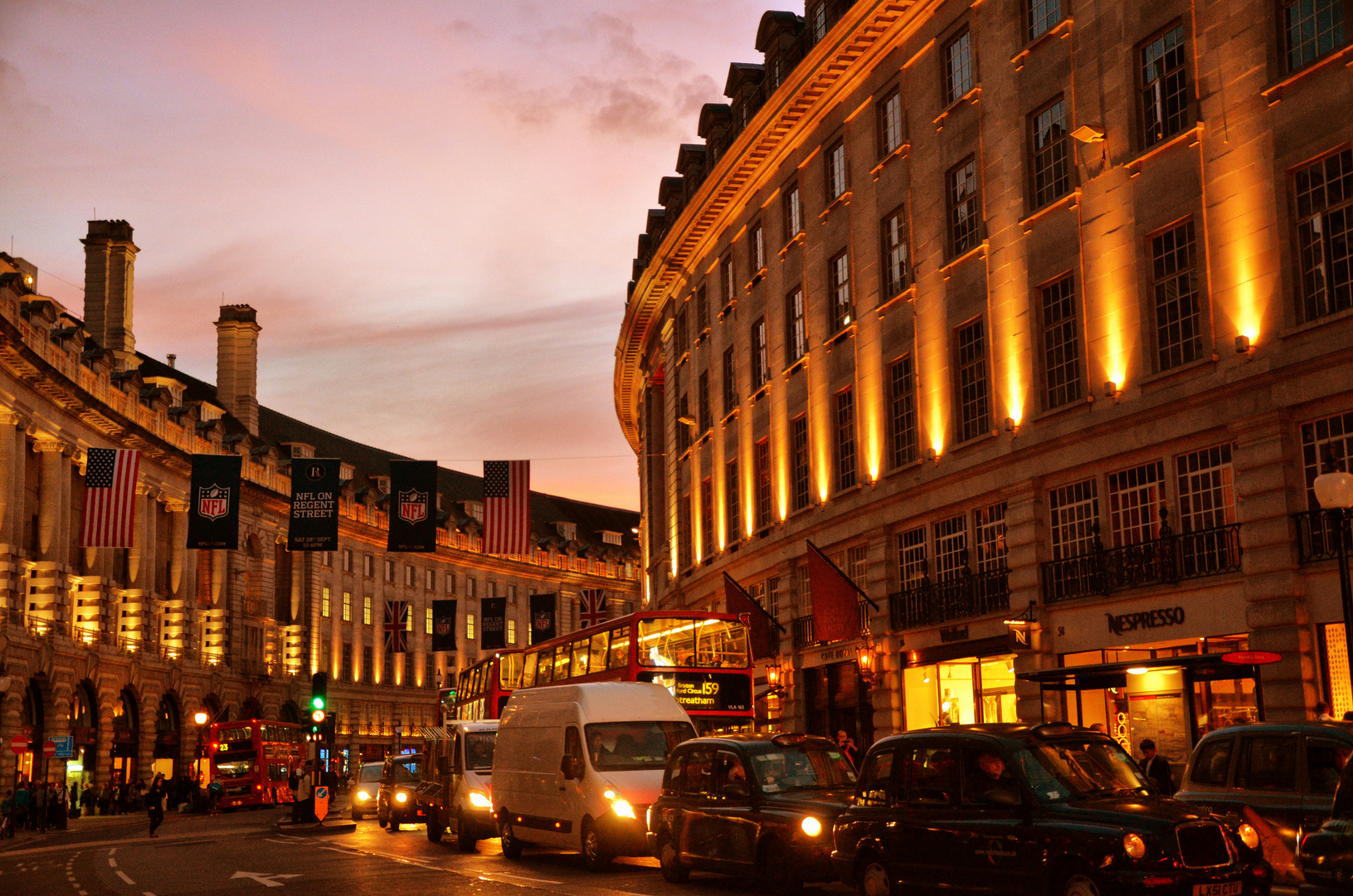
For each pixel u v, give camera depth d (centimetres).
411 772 3675
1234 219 2206
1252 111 2188
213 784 6216
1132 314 2414
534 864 2155
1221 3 2250
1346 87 2028
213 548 4219
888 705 3122
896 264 3209
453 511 11194
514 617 11269
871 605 3206
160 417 7144
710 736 1817
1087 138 2466
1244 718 1917
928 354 3019
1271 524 2105
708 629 2705
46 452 5847
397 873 2056
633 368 6122
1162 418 2330
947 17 2988
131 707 6650
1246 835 1188
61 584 5788
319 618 8981
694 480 4653
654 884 1773
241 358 8838
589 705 2089
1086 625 2497
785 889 1575
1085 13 2556
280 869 2261
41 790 4709
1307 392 2061
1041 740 1295
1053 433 2578
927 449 3006
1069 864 1180
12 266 5872
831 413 3469
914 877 1330
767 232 3925
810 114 3575
